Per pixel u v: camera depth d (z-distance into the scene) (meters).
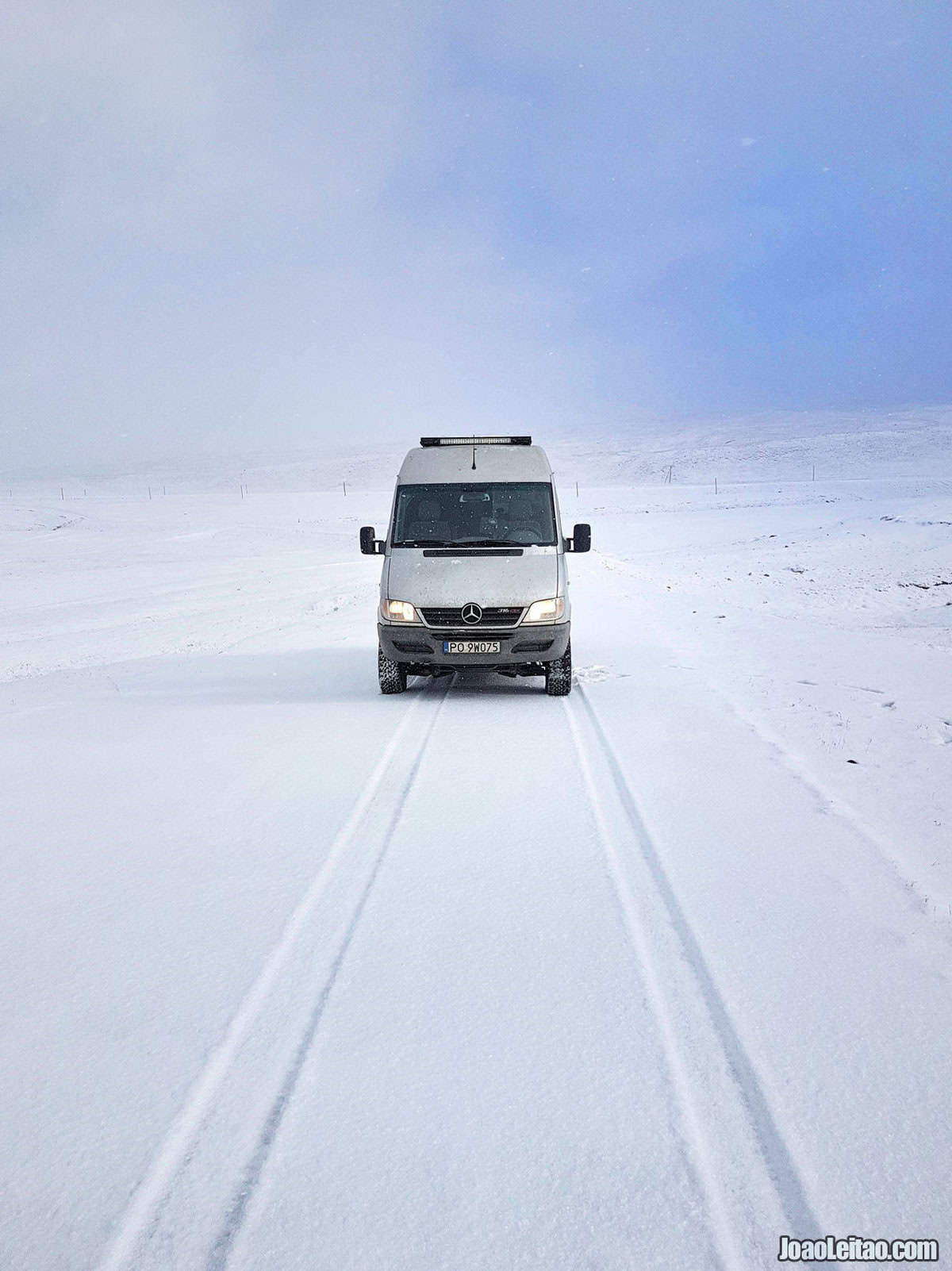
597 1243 2.29
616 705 9.30
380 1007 3.46
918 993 3.54
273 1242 2.30
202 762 7.26
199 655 14.37
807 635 14.98
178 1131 2.74
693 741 7.68
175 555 55.09
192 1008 3.46
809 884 4.63
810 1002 3.48
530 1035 3.25
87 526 80.12
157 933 4.13
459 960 3.83
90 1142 2.70
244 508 109.75
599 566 38.62
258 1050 3.17
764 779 6.52
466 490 10.56
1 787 6.62
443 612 9.59
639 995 3.53
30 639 20.75
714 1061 3.09
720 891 4.54
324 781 6.61
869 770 6.75
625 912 4.29
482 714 9.02
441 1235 2.31
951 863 4.91
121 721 8.94
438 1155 2.61
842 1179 2.52
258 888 4.64
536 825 5.56
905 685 10.30
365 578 36.84
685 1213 2.39
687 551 52.88
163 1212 2.41
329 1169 2.56
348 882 4.70
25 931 4.18
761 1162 2.59
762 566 38.94
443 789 6.36
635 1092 2.91
